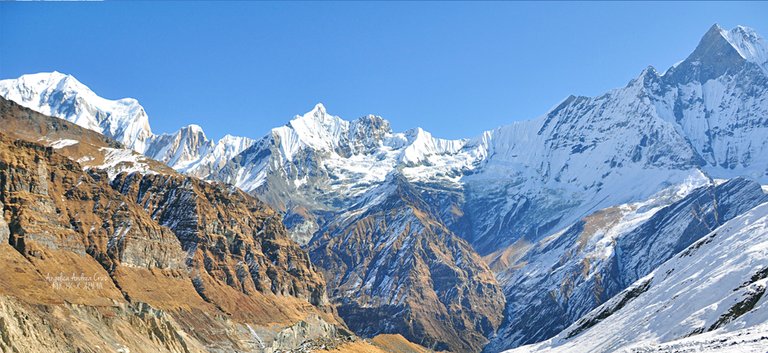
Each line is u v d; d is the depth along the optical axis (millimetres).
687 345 184625
